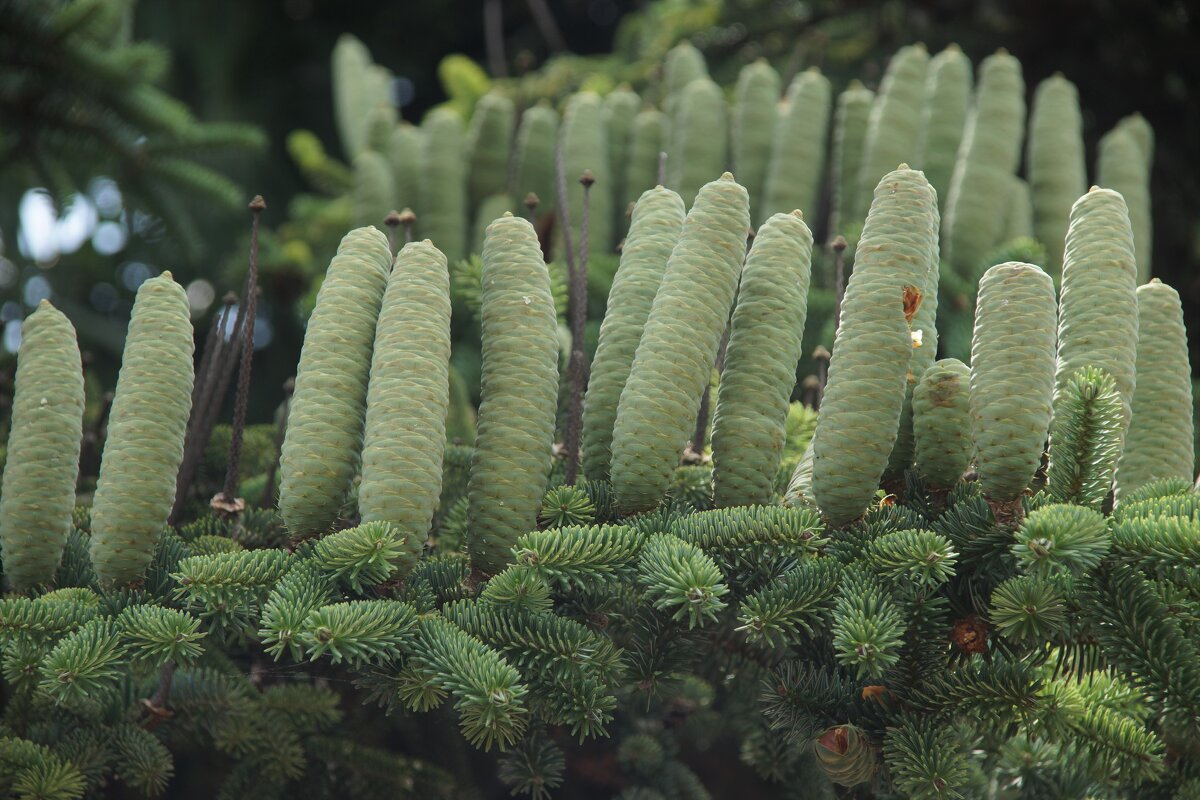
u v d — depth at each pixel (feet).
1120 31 8.34
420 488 4.07
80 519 4.60
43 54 6.17
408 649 4.01
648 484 4.14
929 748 4.04
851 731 4.07
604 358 4.28
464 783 5.24
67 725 4.51
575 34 15.01
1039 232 6.48
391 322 4.13
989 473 3.98
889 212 4.09
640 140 7.25
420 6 13.25
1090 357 4.10
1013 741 4.48
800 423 4.91
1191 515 3.94
